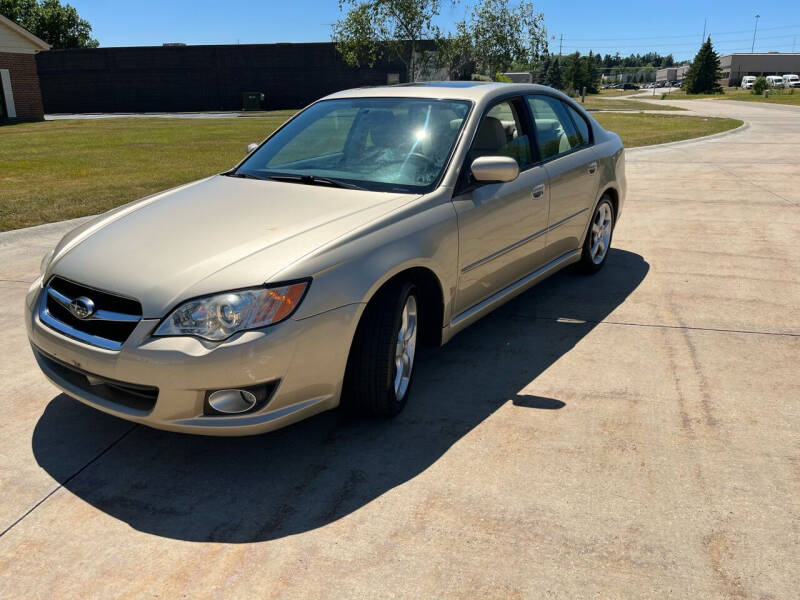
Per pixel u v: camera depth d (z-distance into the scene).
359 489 2.76
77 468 2.93
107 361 2.71
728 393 3.52
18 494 2.75
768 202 8.55
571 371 3.81
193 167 12.98
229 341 2.61
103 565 2.35
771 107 43.59
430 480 2.81
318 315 2.77
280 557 2.38
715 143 17.02
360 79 45.72
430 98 4.09
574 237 4.99
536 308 4.86
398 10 29.70
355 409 3.22
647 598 2.17
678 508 2.60
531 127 4.45
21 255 6.29
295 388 2.77
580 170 4.86
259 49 46.03
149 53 46.56
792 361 3.90
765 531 2.47
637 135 19.00
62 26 67.44
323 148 4.02
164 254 2.91
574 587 2.21
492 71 32.31
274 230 3.04
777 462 2.89
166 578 2.28
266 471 2.90
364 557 2.37
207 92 47.06
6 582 2.27
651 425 3.20
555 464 2.90
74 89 47.78
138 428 3.27
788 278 5.42
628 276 5.59
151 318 2.66
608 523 2.52
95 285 2.84
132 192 9.79
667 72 155.25
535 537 2.45
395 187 3.55
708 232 7.03
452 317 3.64
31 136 22.09
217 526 2.55
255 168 4.02
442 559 2.35
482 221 3.69
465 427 3.22
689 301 4.94
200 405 2.67
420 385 3.68
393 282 3.16
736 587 2.21
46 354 3.04
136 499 2.72
